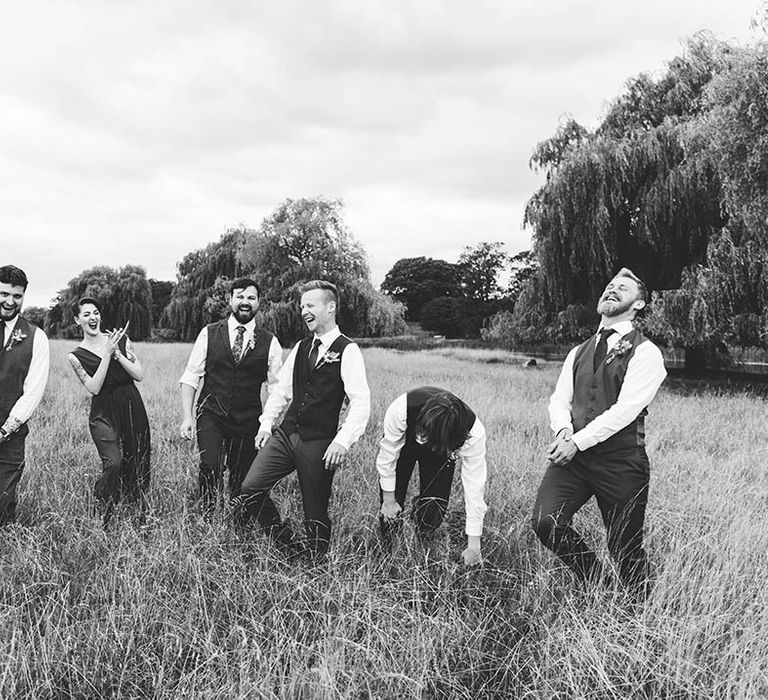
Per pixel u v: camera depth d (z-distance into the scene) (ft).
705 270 47.80
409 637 8.81
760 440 22.98
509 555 11.71
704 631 8.75
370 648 8.42
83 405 25.70
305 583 9.95
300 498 14.53
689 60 60.49
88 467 16.24
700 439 23.13
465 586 10.55
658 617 8.79
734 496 14.30
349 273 106.11
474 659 8.92
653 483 15.90
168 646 8.60
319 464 11.77
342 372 11.95
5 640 8.37
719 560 10.23
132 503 13.48
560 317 59.00
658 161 53.72
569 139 62.49
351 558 11.07
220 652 8.37
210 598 9.63
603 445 10.16
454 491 15.07
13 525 11.65
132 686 8.21
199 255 143.54
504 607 10.25
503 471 16.55
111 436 13.91
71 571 10.40
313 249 107.04
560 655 8.49
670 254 55.77
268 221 110.42
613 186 55.01
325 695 7.59
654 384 10.05
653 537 12.16
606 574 10.04
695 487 15.29
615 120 62.18
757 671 7.85
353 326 106.32
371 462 17.15
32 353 12.78
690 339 48.57
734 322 47.47
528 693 7.99
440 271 302.86
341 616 8.79
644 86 61.67
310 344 12.25
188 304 134.62
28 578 9.87
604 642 8.45
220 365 13.85
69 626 8.88
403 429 11.48
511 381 43.09
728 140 41.57
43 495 13.76
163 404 26.02
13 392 12.53
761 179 40.81
